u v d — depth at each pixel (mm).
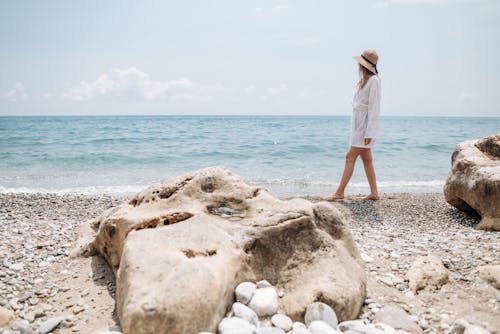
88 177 10703
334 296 2564
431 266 3293
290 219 3035
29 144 18594
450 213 6078
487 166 5086
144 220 3049
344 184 6781
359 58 6035
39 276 3215
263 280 2746
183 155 15109
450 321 2617
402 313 2658
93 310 2660
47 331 2385
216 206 3391
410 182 10070
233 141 20719
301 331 2203
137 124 42062
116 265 3178
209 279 2266
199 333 2074
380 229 5188
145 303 2020
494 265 3377
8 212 6047
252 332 2092
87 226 4266
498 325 2523
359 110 6176
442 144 18938
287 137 23453
